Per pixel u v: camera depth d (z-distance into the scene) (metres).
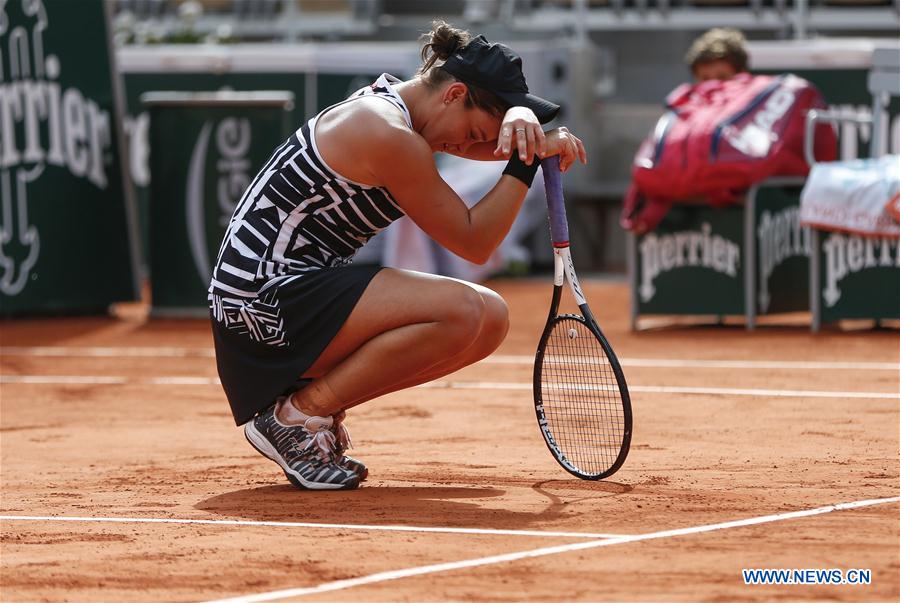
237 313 14.16
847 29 58.06
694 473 15.16
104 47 39.81
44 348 31.55
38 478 15.97
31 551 12.10
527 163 13.67
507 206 14.02
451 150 14.75
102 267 39.41
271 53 48.47
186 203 37.59
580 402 16.03
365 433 18.70
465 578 10.76
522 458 16.48
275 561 11.47
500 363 27.11
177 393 23.81
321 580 10.84
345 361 14.20
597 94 60.94
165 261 37.81
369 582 10.72
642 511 13.12
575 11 62.69
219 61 48.50
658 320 35.47
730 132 30.88
